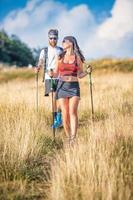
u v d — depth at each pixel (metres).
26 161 7.61
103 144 7.48
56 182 6.28
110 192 5.59
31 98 13.74
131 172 6.49
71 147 7.63
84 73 9.09
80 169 6.48
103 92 16.83
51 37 11.16
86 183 6.06
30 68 46.31
